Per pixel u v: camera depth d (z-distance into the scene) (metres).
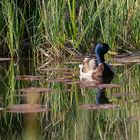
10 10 18.67
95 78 15.94
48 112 12.09
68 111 12.05
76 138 10.21
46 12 18.78
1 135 10.74
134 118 11.11
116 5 18.84
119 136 10.19
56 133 10.59
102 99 12.88
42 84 14.91
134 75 16.14
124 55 18.91
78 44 18.80
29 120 11.52
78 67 17.50
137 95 13.18
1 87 15.08
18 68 17.80
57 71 16.89
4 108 12.16
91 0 18.80
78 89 14.13
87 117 11.48
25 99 13.10
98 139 10.07
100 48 16.47
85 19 18.95
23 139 10.34
